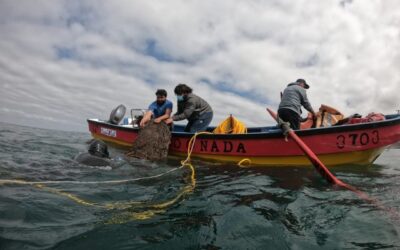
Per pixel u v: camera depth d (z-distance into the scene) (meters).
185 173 5.07
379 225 2.83
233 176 4.87
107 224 2.68
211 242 2.42
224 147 6.28
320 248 2.38
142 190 3.87
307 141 5.59
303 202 3.48
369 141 5.41
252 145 5.97
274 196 3.71
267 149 5.84
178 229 2.64
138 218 2.87
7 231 2.40
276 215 3.05
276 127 7.95
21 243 2.23
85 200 3.33
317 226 2.80
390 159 9.11
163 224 2.74
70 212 2.93
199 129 7.20
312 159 4.69
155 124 6.86
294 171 5.31
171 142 7.09
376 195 3.82
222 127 6.82
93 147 5.81
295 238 2.54
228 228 2.70
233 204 3.37
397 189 4.14
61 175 4.41
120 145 8.88
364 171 5.44
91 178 4.38
